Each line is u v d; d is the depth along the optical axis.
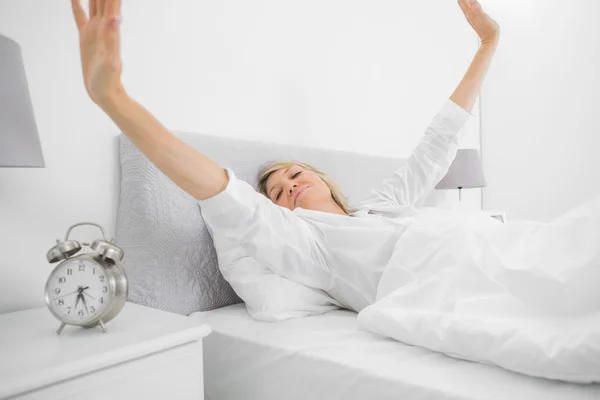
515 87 3.55
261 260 1.05
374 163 2.09
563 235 0.82
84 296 0.80
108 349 0.71
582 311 0.71
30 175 1.06
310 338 0.96
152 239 1.17
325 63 2.00
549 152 3.42
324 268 1.13
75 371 0.65
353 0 2.18
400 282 1.00
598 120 3.21
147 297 1.15
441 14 2.93
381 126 2.37
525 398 0.63
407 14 2.60
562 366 0.64
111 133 1.22
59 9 1.12
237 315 1.19
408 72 2.59
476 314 0.81
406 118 2.57
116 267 0.82
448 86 2.99
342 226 1.18
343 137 2.11
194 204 1.28
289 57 1.81
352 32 2.17
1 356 0.69
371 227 1.17
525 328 0.72
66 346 0.73
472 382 0.70
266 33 1.71
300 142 1.86
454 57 3.06
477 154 2.84
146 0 1.31
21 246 1.04
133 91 1.27
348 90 2.14
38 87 1.08
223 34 1.54
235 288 1.20
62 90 1.12
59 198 1.11
